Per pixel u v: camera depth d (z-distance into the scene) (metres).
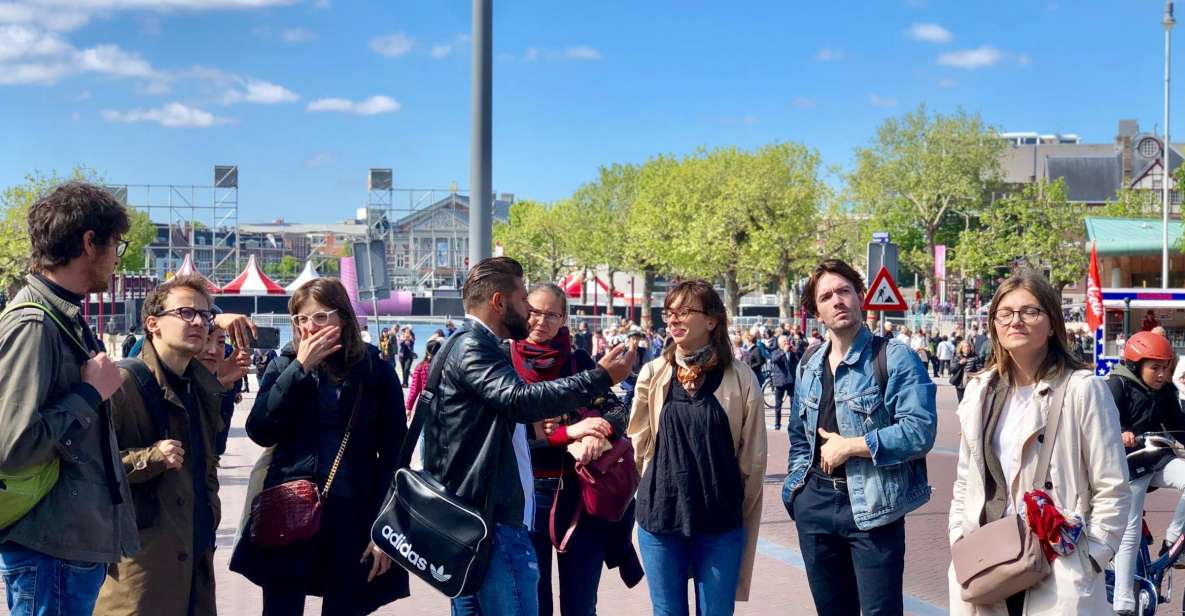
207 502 4.26
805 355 4.79
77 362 3.41
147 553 3.99
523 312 4.03
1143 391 6.10
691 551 4.81
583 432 4.68
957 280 77.81
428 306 108.88
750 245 54.44
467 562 3.75
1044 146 140.62
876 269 14.42
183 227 130.38
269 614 4.38
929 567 7.98
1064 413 3.67
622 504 4.82
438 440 3.90
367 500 4.41
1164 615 6.62
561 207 83.38
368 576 4.37
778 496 11.41
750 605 6.73
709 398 4.76
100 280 3.55
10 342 3.26
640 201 67.12
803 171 55.31
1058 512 3.55
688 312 4.71
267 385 4.45
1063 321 3.76
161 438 4.07
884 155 73.31
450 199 143.12
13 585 3.36
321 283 4.41
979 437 3.83
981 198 74.44
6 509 3.27
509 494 3.90
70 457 3.35
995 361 3.88
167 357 4.16
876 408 4.43
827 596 4.58
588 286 82.62
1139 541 5.92
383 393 4.49
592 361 5.29
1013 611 3.71
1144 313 21.94
